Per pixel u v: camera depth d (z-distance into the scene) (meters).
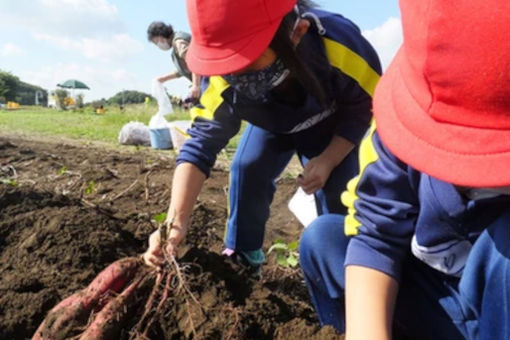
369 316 1.40
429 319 1.67
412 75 1.16
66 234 2.47
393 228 1.50
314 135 2.56
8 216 2.62
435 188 1.38
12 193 2.76
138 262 2.10
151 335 1.98
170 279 2.04
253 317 2.04
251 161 2.58
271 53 1.95
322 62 2.15
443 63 1.04
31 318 2.07
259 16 1.81
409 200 1.50
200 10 1.81
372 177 1.51
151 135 7.57
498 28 0.96
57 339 1.88
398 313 1.75
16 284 2.20
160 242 2.05
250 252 2.68
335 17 2.34
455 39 1.01
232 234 2.67
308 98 2.26
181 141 6.89
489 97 1.00
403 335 1.84
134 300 1.99
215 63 1.83
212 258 2.42
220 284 2.19
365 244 1.52
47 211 2.63
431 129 1.11
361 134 2.38
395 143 1.17
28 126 11.88
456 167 1.06
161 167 5.39
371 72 2.29
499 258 1.31
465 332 1.58
